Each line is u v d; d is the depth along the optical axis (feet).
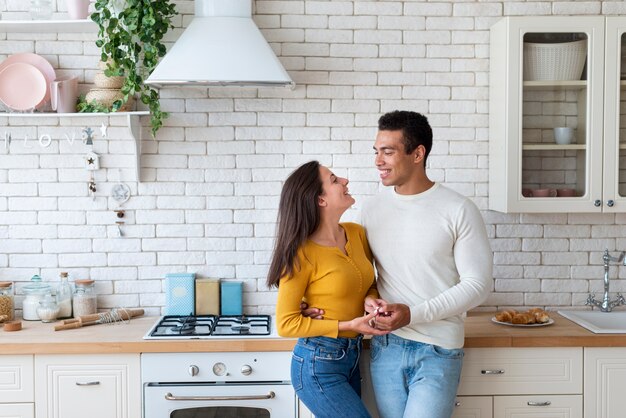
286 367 10.58
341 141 12.39
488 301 12.60
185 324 11.25
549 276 12.62
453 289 9.22
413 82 12.42
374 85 12.39
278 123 12.34
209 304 12.12
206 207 12.37
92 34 12.24
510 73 11.39
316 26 12.32
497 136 11.96
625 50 11.41
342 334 9.30
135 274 12.40
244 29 11.11
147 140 12.28
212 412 10.68
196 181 12.34
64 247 12.34
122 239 12.37
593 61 11.39
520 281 12.62
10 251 12.31
